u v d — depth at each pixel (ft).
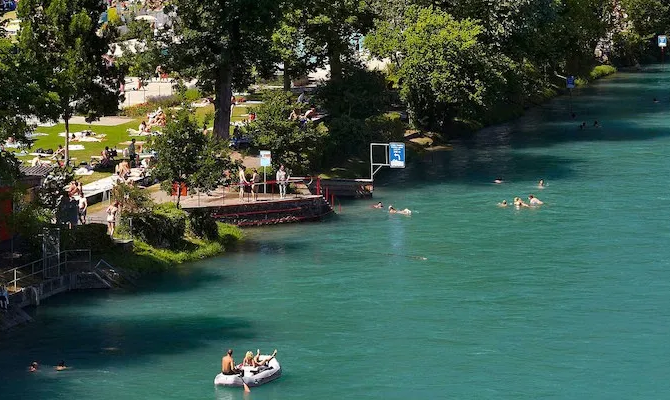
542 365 269.85
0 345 284.00
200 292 325.01
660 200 425.28
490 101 554.87
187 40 436.35
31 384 260.01
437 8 556.92
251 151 453.17
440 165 508.12
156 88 572.51
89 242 334.24
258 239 382.83
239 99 563.89
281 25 515.50
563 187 452.76
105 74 433.07
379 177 483.51
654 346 280.31
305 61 532.73
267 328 295.69
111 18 618.44
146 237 353.51
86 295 322.34
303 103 494.59
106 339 288.10
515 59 603.67
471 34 537.24
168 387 259.39
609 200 426.92
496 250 361.71
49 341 286.66
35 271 323.37
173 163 371.35
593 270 338.54
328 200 438.40
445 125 574.97
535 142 569.23
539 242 369.71
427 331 291.79
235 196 408.67
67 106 409.49
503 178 474.90
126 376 265.13
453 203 429.79
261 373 259.80
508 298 315.17
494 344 282.56
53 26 415.85
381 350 279.69
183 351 280.72
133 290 327.26
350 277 336.90
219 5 428.15
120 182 360.69
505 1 565.53
